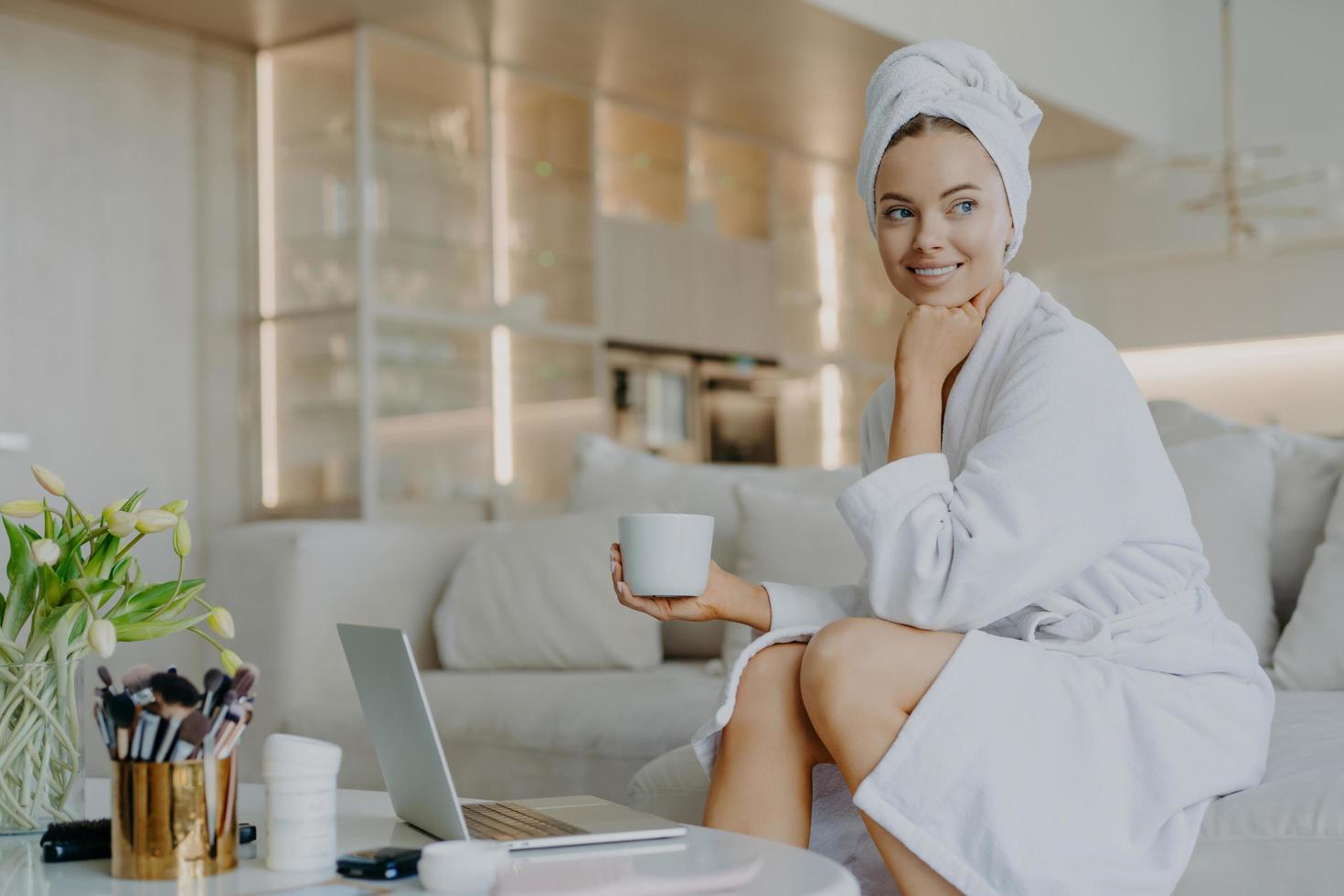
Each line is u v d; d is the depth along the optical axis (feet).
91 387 14.08
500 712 6.98
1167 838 3.86
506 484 16.49
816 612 4.36
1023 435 3.97
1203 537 6.51
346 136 14.97
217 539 8.57
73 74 14.11
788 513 7.66
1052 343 4.14
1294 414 20.57
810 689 3.82
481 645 8.37
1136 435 4.10
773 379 20.88
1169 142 21.42
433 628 8.78
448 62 15.97
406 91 15.61
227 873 3.24
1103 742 3.82
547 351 17.25
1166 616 4.18
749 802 3.94
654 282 18.89
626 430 18.33
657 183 19.22
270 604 8.26
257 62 15.70
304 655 8.17
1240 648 4.34
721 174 20.35
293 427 15.21
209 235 15.25
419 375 15.48
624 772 6.41
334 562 8.38
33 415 13.58
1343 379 20.20
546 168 17.44
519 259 16.98
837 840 4.28
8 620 3.92
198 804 3.20
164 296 14.79
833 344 22.00
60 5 13.93
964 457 4.36
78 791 3.90
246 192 15.65
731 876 2.99
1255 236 18.48
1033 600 3.97
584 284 17.80
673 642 8.47
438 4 14.49
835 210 22.30
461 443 15.97
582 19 15.20
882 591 3.96
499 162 16.88
